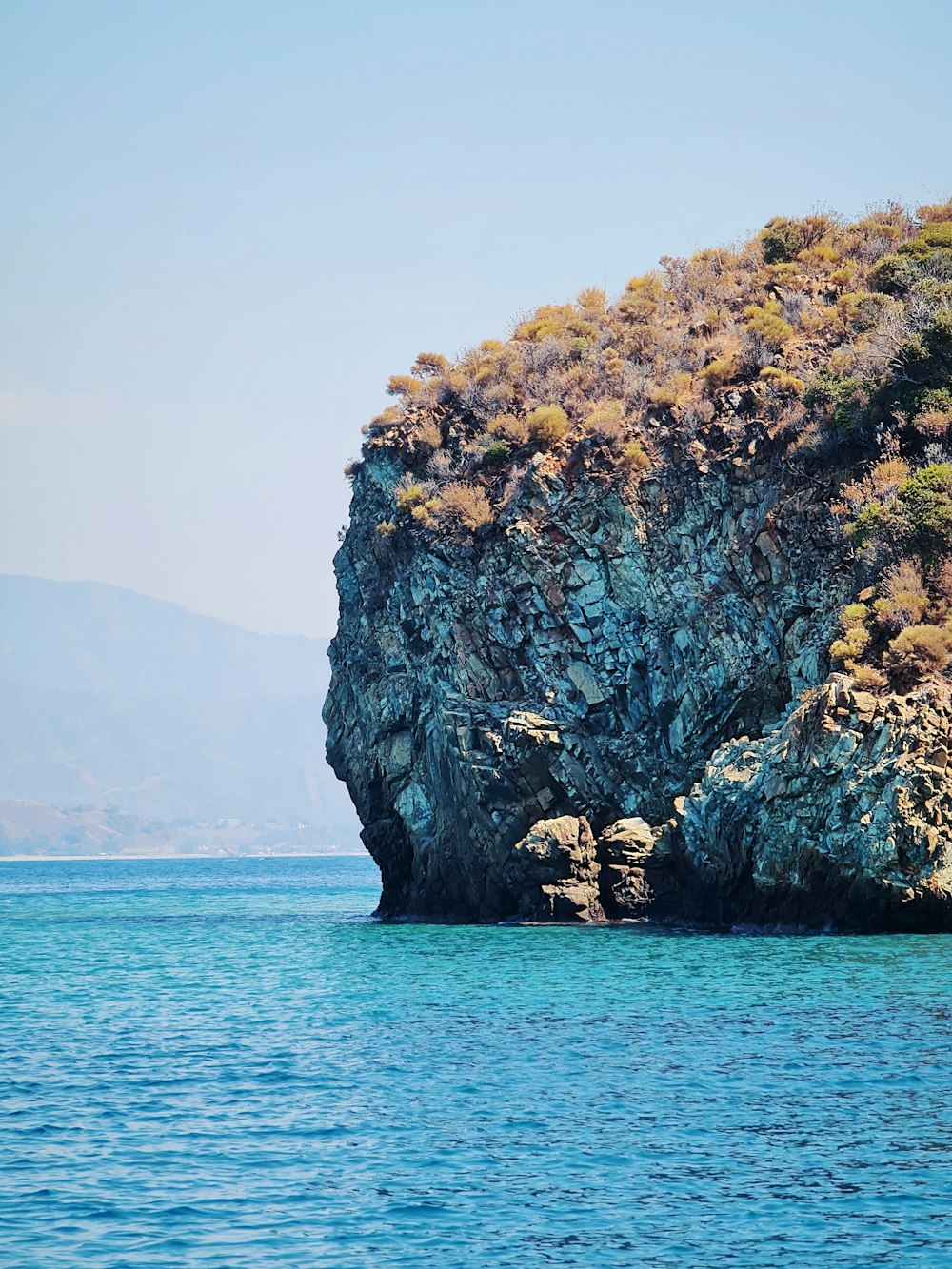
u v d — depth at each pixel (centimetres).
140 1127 3550
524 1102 3716
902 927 6919
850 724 7131
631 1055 4272
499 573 9612
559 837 8794
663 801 9038
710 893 8069
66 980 6762
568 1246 2703
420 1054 4400
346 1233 2786
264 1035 4897
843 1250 2658
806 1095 3706
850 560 8419
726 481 9169
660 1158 3203
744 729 8862
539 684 9419
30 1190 3052
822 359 9619
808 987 5438
